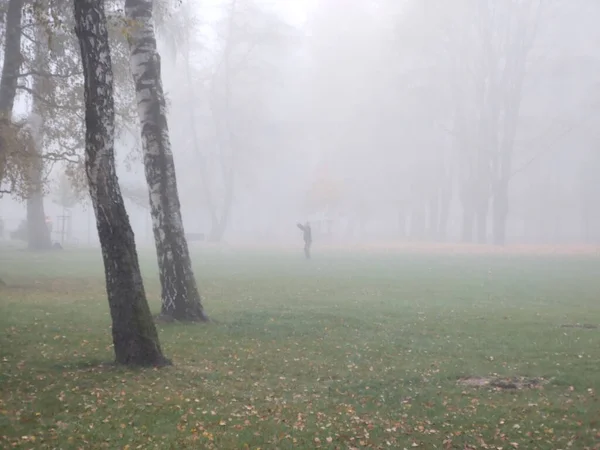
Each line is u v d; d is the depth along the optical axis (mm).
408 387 10758
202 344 13734
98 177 10680
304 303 20312
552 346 14180
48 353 11992
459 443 7980
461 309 19609
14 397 9031
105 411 8633
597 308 20328
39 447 7234
